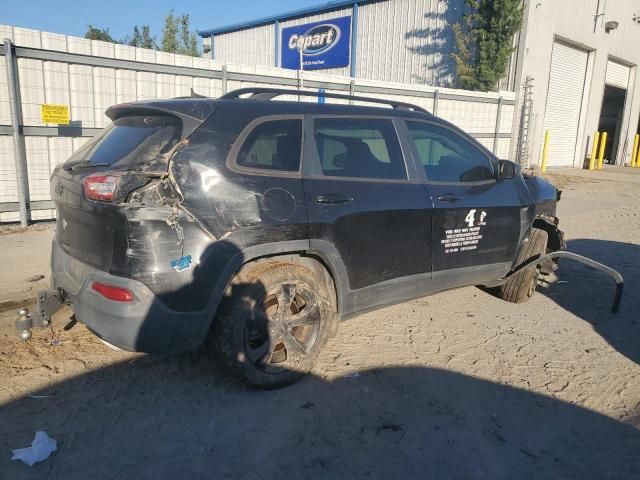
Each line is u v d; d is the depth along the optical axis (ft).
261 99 12.15
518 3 54.65
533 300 17.79
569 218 34.22
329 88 37.17
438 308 16.74
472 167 14.88
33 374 11.57
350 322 15.26
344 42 76.33
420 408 10.80
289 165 11.20
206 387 11.31
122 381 11.44
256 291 10.54
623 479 8.90
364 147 12.56
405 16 68.28
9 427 9.70
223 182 10.14
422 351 13.47
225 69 31.30
